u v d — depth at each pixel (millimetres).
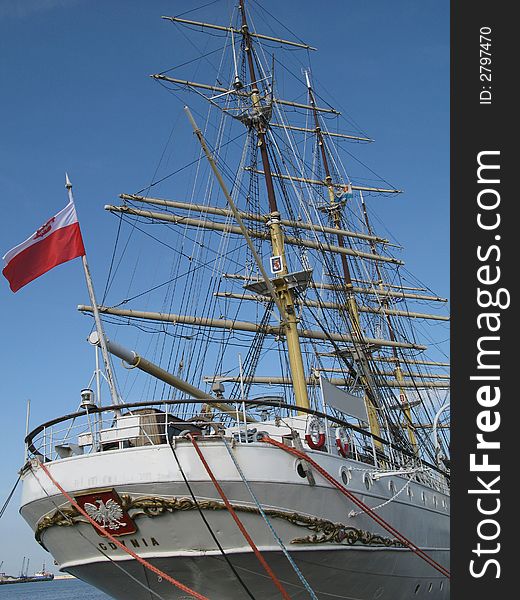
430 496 24578
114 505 16984
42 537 19250
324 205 51719
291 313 30250
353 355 42250
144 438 17734
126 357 21750
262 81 37969
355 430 21594
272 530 16688
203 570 17281
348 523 18703
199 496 16672
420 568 22656
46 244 23188
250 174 37250
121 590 19016
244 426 18266
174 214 36719
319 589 18734
